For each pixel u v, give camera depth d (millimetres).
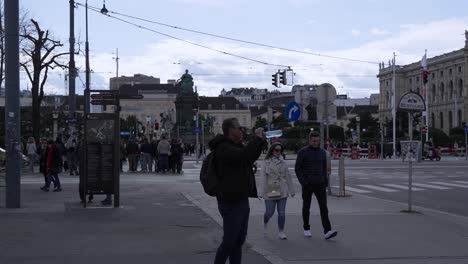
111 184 16656
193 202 18219
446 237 11758
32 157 34594
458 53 138250
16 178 16250
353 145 63781
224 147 7211
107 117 16562
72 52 34688
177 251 10211
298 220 14180
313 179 11477
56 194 20750
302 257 9750
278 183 11641
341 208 16781
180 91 74438
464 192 23547
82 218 14383
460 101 138250
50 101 104062
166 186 24766
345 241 11297
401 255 9906
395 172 36219
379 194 22828
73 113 34156
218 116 163750
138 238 11555
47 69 45375
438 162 50031
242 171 7332
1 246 10656
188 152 70625
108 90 16422
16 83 16016
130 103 154250
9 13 15898
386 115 161250
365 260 9500
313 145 11570
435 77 148750
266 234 12000
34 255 9844
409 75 158875
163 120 90188
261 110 174750
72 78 34469
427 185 26844
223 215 7371
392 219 14398
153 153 36375
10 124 16031
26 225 13172
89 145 16500
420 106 16531
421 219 14414
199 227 13008
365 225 13391
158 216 14820
